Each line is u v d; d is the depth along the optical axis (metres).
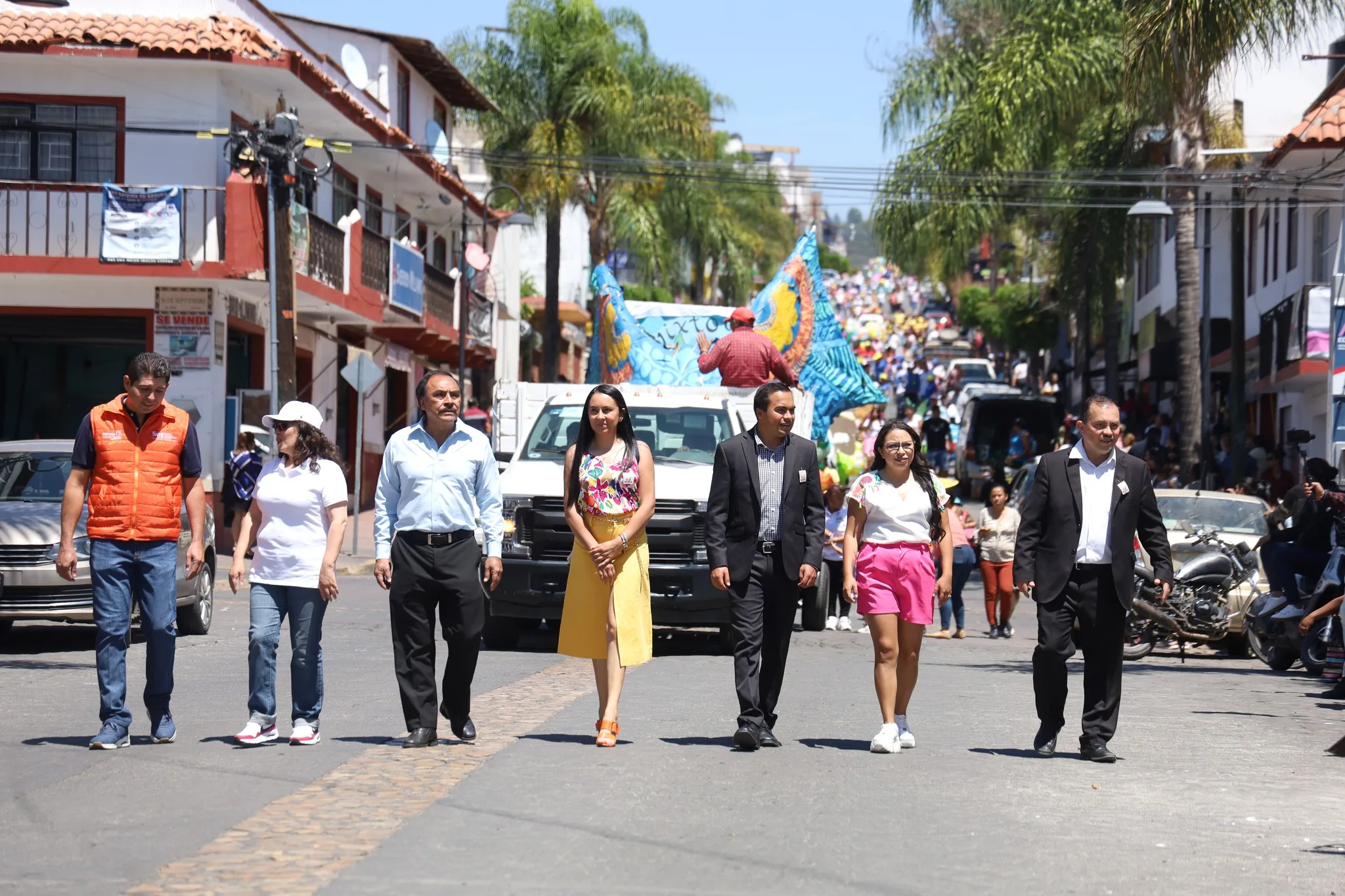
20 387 30.08
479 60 46.94
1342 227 27.38
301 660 10.36
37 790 8.78
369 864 7.05
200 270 28.31
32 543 16.06
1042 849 7.68
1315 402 33.12
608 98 46.16
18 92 29.39
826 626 21.69
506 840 7.57
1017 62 36.56
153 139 29.33
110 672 10.26
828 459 23.14
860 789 9.12
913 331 114.00
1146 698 14.30
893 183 38.09
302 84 30.58
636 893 6.66
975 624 24.30
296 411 10.44
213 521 18.84
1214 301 43.50
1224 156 34.06
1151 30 22.19
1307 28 22.59
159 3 31.70
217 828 7.80
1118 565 10.35
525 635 18.89
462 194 44.12
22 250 28.58
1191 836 8.09
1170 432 44.25
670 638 19.16
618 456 10.55
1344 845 7.96
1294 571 17.22
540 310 67.75
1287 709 13.73
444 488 10.19
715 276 71.81
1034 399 52.78
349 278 33.66
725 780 9.28
